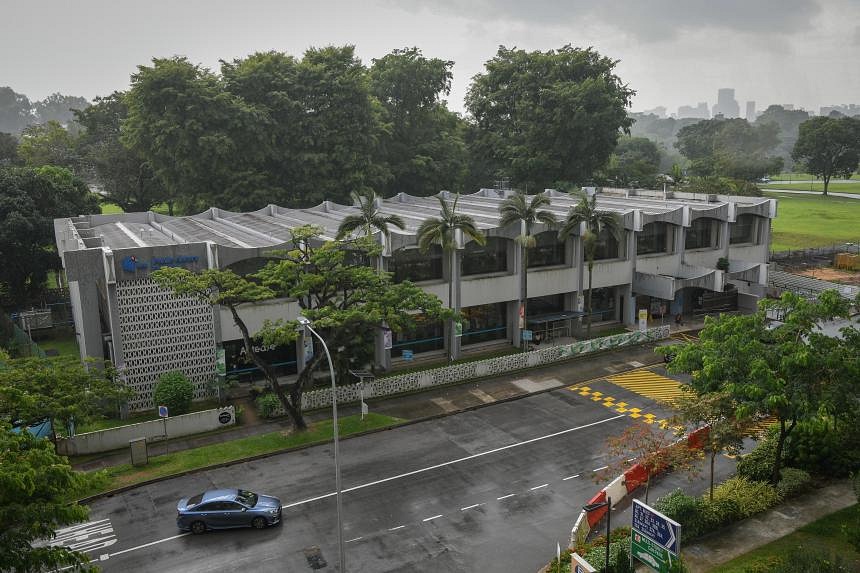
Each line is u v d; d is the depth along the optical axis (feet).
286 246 158.92
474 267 189.16
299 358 166.50
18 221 211.41
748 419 94.53
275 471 120.67
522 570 90.07
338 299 150.51
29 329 190.49
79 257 139.85
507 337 198.80
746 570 80.79
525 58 342.44
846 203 550.36
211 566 92.17
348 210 248.32
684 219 213.66
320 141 271.49
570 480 115.03
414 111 329.52
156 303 145.48
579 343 181.06
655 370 170.91
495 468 120.16
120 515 106.52
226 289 133.08
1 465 64.39
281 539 98.43
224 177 261.24
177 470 120.47
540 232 193.67
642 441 101.76
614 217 182.39
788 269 290.76
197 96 245.45
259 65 268.82
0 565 62.85
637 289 209.97
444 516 104.17
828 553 79.82
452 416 144.97
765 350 95.45
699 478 113.70
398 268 178.60
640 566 85.30
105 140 344.08
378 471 119.75
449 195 289.12
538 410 147.13
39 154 366.02
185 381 143.33
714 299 226.99
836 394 89.66
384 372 171.73
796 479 104.42
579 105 309.63
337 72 274.77
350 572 90.07
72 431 132.36
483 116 356.38
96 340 144.46
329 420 141.79
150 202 347.77
